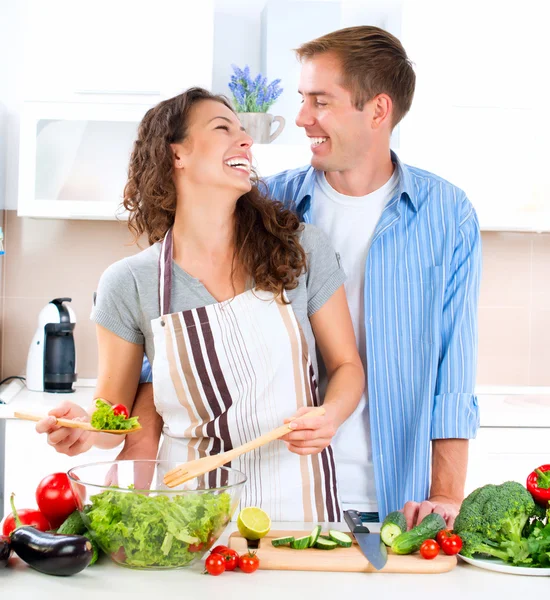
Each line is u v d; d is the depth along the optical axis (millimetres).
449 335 1780
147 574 1194
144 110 2957
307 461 1563
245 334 1557
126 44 2945
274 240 1605
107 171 2982
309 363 1596
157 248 1635
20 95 3307
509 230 3354
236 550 1261
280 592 1127
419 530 1261
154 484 1361
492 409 2924
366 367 1806
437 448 1742
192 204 1581
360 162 1782
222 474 1329
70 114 2953
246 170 1563
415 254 1800
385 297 1784
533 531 1243
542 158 3059
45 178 2971
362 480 1784
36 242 3365
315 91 1729
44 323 3076
